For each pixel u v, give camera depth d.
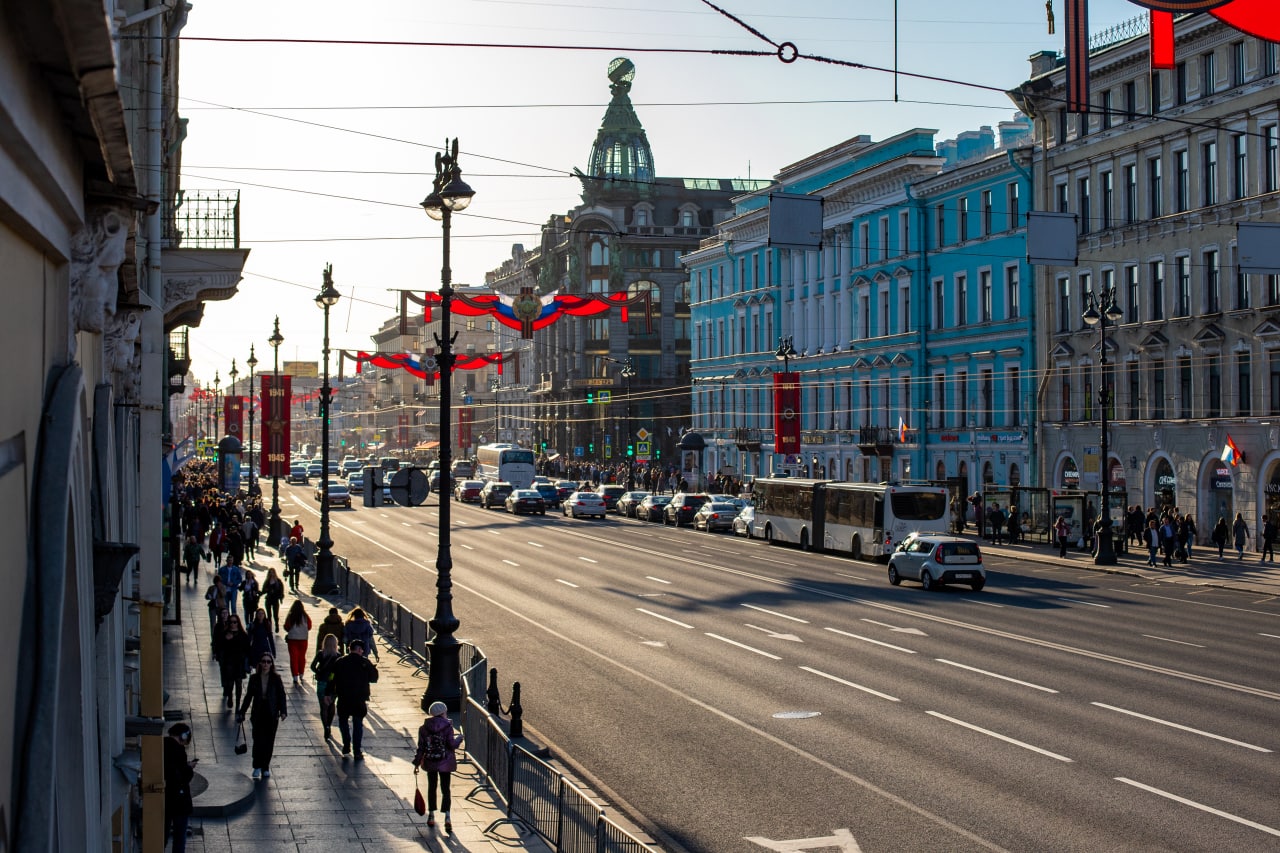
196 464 94.25
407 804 16.36
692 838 14.20
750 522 59.78
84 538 6.79
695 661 25.88
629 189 121.56
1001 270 62.94
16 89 4.49
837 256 78.56
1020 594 37.22
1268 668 23.86
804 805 15.41
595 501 76.12
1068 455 57.81
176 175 30.86
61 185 5.61
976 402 64.88
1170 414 52.44
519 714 19.16
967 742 18.30
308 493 110.00
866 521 48.69
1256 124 48.25
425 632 26.73
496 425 145.62
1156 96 53.19
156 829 11.77
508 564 47.75
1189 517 46.59
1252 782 15.70
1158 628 29.61
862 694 22.05
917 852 13.45
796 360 82.69
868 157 75.62
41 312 5.73
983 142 74.69
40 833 4.89
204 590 40.34
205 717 21.73
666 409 119.25
